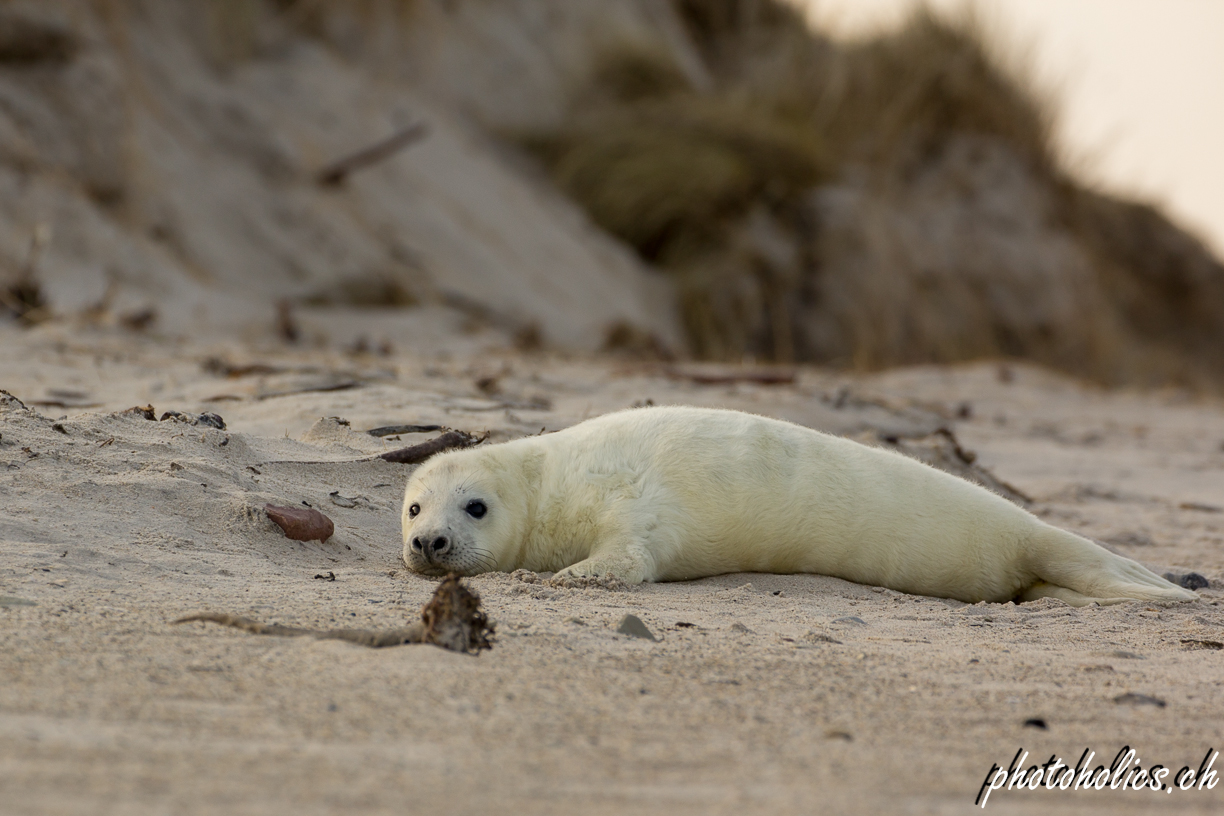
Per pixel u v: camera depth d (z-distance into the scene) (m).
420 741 9.06
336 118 59.72
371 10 67.06
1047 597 18.58
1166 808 8.66
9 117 46.19
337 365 34.94
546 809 7.85
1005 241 78.69
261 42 62.22
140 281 45.31
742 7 92.62
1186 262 107.38
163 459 19.12
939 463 26.70
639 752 9.13
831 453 19.14
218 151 54.12
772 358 67.75
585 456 19.39
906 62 83.12
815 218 71.94
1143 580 18.36
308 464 21.16
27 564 14.20
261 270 50.59
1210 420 51.09
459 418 26.08
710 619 14.83
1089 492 30.30
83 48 49.69
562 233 66.00
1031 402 51.31
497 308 55.59
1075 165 89.00
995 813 8.31
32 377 29.83
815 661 12.41
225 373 31.69
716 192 71.12
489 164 67.25
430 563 17.69
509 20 77.12
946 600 18.61
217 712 9.45
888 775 8.92
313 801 7.73
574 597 16.06
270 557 16.94
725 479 18.66
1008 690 11.62
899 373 58.31
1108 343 81.12
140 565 15.00
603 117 74.81
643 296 67.00
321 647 11.52
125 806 7.44
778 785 8.55
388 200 57.84
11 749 8.30
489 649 11.88
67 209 45.53
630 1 86.56
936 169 81.31
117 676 10.20
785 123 77.88
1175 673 12.86
